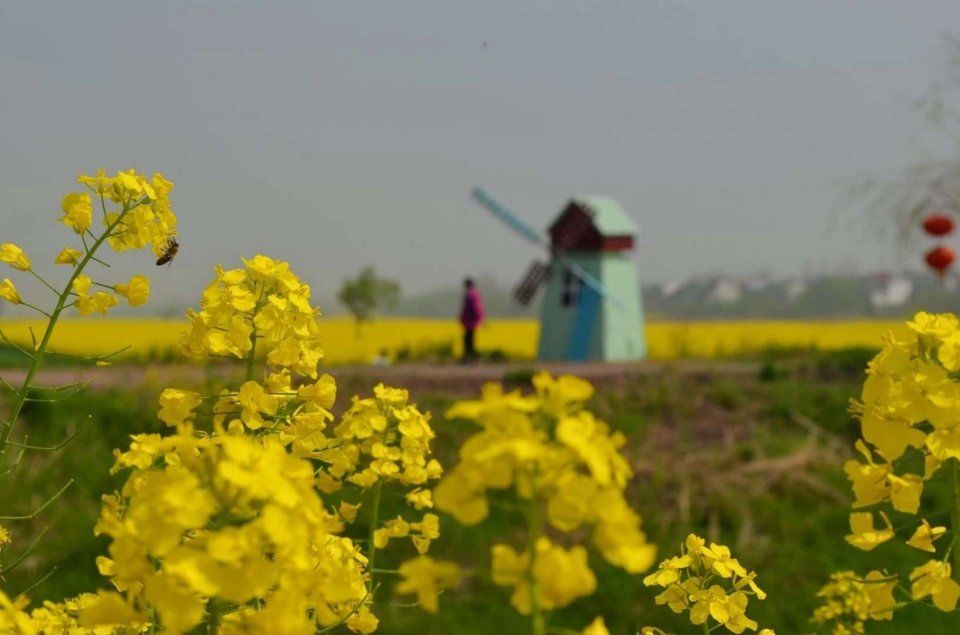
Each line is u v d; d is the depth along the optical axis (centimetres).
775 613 1189
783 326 8350
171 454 249
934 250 2417
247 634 225
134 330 6044
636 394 2211
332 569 289
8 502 1399
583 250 4703
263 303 443
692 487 1617
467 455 198
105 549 1249
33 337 502
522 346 6088
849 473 363
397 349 4241
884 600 374
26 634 318
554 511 196
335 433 529
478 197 4844
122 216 502
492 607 1135
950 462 357
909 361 355
